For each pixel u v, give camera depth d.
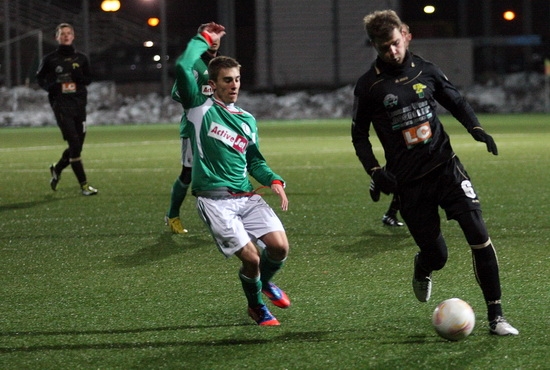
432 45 60.62
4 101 54.53
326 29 58.84
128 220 14.73
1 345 7.60
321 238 12.69
